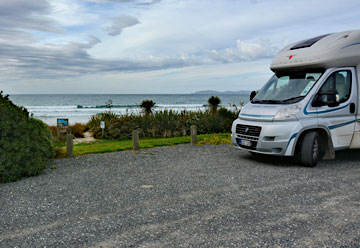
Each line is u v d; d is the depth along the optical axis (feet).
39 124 28.37
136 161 26.53
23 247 10.63
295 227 11.96
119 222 12.73
